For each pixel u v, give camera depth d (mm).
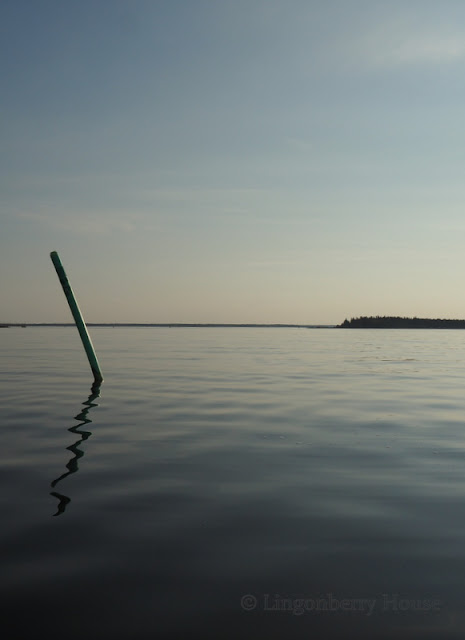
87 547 4914
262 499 6324
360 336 99688
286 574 4418
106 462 7969
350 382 19453
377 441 9477
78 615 3781
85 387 17219
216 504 6137
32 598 4004
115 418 11688
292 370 24422
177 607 3900
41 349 41344
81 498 6312
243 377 20844
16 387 17141
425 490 6695
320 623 3723
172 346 48781
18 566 4520
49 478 7129
